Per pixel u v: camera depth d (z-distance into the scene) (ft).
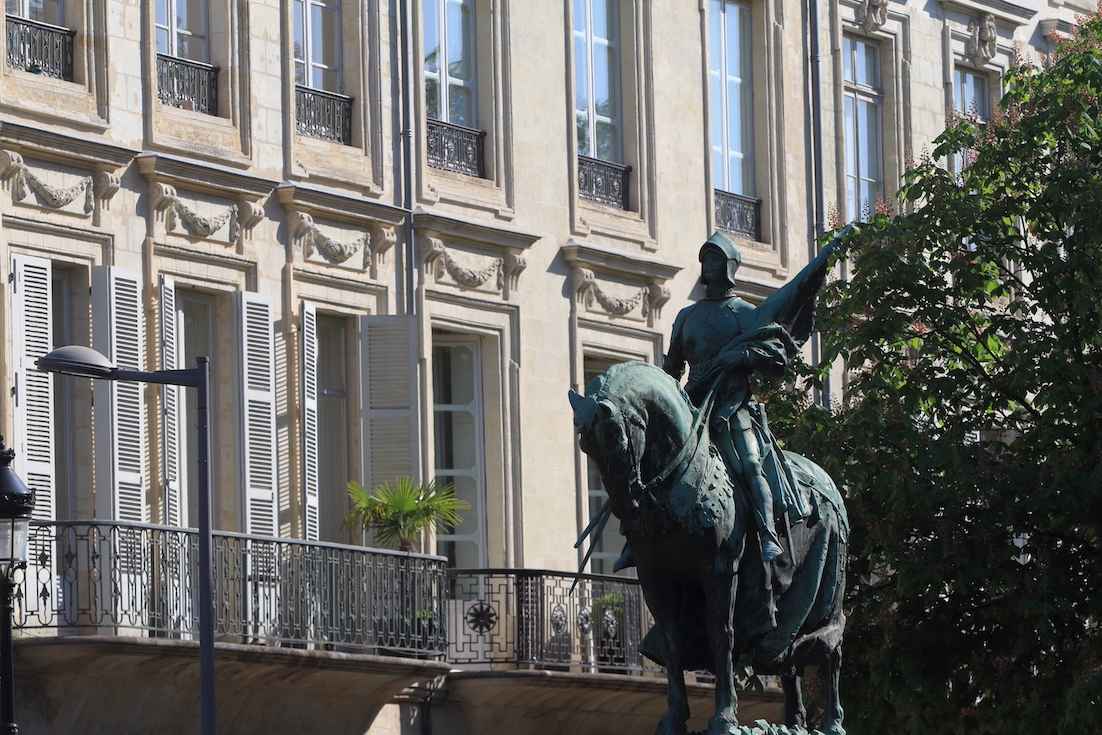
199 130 122.21
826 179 157.79
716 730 70.95
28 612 108.99
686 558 71.46
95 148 115.75
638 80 146.51
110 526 111.04
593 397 68.49
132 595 111.45
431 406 132.67
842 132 158.92
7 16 114.01
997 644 120.67
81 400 116.47
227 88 123.95
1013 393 123.95
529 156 139.54
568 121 141.90
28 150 113.50
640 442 69.26
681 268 147.64
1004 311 125.59
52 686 110.42
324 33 130.41
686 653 73.10
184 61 122.11
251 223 123.85
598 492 143.95
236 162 123.44
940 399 123.85
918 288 124.16
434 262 133.28
